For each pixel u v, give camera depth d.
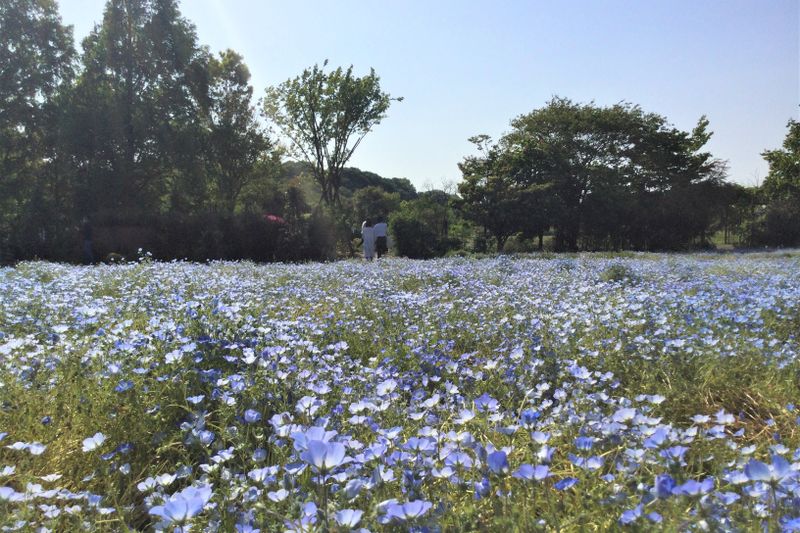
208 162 34.03
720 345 4.41
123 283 8.18
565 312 5.73
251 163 37.66
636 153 42.62
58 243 22.39
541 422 2.87
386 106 38.00
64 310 5.36
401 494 1.92
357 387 3.32
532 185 38.84
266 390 3.06
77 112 26.22
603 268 12.68
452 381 3.81
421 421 2.79
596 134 42.31
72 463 2.52
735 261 18.31
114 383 2.93
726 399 3.63
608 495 1.84
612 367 4.06
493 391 3.60
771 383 3.88
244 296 6.40
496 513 1.81
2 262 20.25
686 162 43.09
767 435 3.03
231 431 2.51
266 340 4.02
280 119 37.72
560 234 41.03
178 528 1.64
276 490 2.08
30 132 27.09
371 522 1.70
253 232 24.27
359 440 2.57
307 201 41.22
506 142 43.47
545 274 11.03
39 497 2.14
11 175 26.28
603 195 39.47
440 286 9.39
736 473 2.00
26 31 26.70
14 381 3.10
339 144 38.09
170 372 3.17
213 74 36.91
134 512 2.20
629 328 4.84
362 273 11.48
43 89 27.31
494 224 36.78
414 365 4.12
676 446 1.96
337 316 5.81
